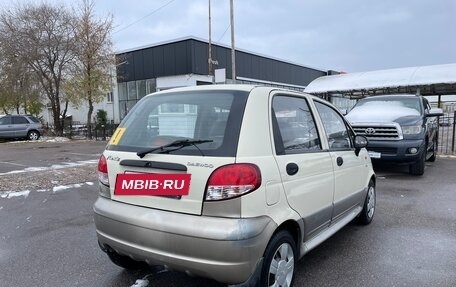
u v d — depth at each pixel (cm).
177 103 324
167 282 357
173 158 285
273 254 288
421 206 619
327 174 371
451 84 1636
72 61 2442
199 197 268
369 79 1823
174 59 2644
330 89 1892
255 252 264
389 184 802
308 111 374
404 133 869
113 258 357
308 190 333
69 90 2442
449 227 510
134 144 321
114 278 368
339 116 453
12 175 950
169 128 315
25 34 2338
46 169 1061
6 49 2334
